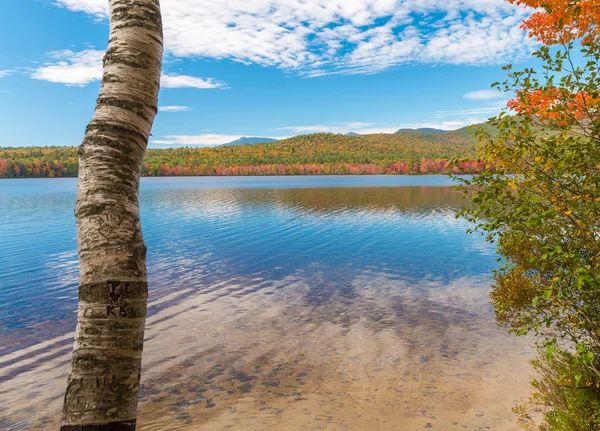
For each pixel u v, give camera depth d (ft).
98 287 5.86
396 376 26.78
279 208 163.63
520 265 16.55
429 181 474.08
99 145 6.28
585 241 13.35
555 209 12.51
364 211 148.87
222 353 31.22
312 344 32.78
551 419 16.63
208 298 47.19
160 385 26.20
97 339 5.76
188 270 62.28
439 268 60.80
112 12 6.89
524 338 32.45
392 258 69.21
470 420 20.95
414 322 37.55
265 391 25.16
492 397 23.39
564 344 22.43
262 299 46.55
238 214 143.43
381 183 422.00
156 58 6.97
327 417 22.02
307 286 52.19
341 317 39.52
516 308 16.80
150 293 49.55
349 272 59.82
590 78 12.53
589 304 13.10
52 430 21.48
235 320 39.22
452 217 127.13
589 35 14.73
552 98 13.12
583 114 13.16
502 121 13.57
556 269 14.20
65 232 104.22
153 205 181.68
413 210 150.51
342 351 31.24
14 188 363.15
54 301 47.09
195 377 27.27
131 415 5.88
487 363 28.25
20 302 46.68
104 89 6.57
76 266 66.18
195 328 36.99
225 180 589.32
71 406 5.68
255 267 64.18
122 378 5.80
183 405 23.65
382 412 22.33
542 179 13.09
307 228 107.86
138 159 6.62
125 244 6.07
